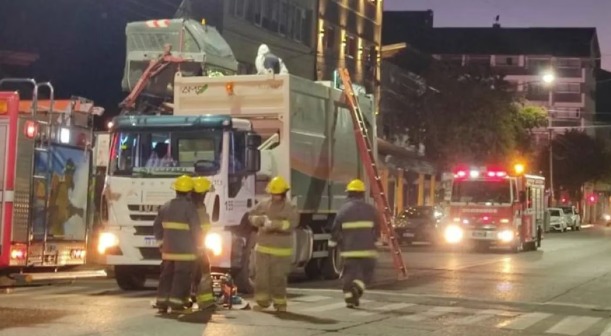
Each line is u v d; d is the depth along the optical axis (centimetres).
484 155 4444
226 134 1420
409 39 7425
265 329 1050
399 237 3550
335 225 1298
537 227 3300
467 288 1662
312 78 4231
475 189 3100
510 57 9644
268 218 1212
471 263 2392
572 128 8406
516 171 3106
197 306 1228
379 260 2514
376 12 4938
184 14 3247
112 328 1022
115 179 1435
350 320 1152
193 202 1186
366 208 1293
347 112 1856
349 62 4578
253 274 1458
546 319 1248
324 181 1733
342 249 1301
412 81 5022
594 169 7756
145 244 1415
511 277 1936
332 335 1020
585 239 4422
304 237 1633
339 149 1808
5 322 1059
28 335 960
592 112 10100
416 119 4528
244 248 1438
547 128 7638
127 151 1448
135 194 1421
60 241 1538
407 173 4841
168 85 2195
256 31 3691
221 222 1401
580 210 8375
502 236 3028
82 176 1595
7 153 1417
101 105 3403
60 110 1572
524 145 4959
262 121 1597
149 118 1447
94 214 1656
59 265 1538
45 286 1564
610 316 1303
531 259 2634
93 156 1617
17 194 1428
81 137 1589
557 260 2581
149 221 1414
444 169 4522
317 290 1526
